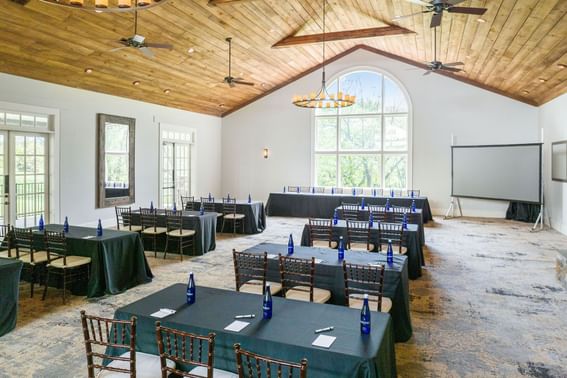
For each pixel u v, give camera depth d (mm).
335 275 3824
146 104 10180
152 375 2230
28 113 7367
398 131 11773
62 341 3557
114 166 9328
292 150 12656
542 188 9625
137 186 9977
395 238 5516
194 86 10180
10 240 4992
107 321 2213
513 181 10008
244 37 8398
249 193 13148
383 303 3441
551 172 9570
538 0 5004
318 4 7824
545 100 9891
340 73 12047
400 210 7629
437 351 3406
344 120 12234
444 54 9359
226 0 6566
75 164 8305
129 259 5184
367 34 8977
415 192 11609
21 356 3283
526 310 4355
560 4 4902
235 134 13195
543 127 10219
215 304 2775
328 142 12398
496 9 5723
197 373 2240
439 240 8070
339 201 10961
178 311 2639
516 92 10344
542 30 5863
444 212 11445
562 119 8867
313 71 12297
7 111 7023
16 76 7082
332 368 2047
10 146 7211
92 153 8680
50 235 4730
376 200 10500
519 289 5070
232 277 5590
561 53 6508
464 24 6871
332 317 2551
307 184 12555
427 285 5242
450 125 11266
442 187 11422
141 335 2557
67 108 8086
